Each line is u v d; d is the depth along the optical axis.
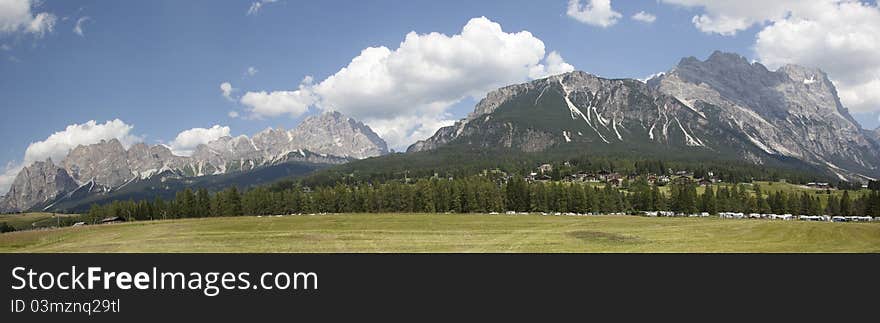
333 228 110.06
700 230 95.44
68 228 116.00
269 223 124.75
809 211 172.62
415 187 185.25
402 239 84.06
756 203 177.25
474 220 131.00
